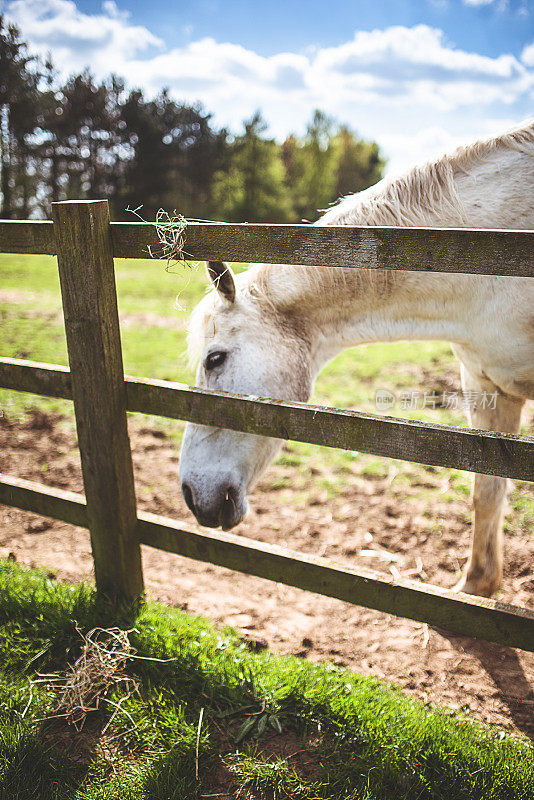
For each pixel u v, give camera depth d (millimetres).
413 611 1835
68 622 2195
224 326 2264
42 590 2408
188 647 2121
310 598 2727
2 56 46344
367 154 59625
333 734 1830
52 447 4332
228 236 1791
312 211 46812
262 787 1656
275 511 3521
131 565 2324
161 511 3508
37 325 7832
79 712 1875
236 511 2326
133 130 51500
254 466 2375
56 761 1698
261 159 41156
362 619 2582
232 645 2244
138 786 1636
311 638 2438
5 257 19250
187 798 1612
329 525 3357
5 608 2314
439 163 2205
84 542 3113
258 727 1835
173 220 1880
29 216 42406
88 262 1925
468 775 1662
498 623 1709
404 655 2365
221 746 1785
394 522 3375
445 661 2340
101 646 2098
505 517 3389
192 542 2168
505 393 2443
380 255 1611
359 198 2303
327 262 1679
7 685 1964
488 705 2113
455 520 3383
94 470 2189
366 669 2277
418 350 6992
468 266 1511
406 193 2197
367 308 2350
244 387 2266
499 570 2615
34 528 3248
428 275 2225
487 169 2207
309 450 4395
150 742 1771
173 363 6320
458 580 2842
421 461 1660
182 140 52625
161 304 10117
